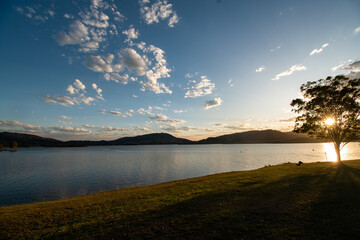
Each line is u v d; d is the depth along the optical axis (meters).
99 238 8.80
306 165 33.66
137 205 13.95
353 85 29.75
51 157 114.69
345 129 31.80
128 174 52.91
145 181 43.88
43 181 44.53
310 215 10.18
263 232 8.52
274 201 12.88
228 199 13.95
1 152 177.12
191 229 9.16
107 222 10.74
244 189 17.02
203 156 112.12
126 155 128.00
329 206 11.39
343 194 13.72
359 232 8.14
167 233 8.88
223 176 27.52
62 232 9.73
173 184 24.67
